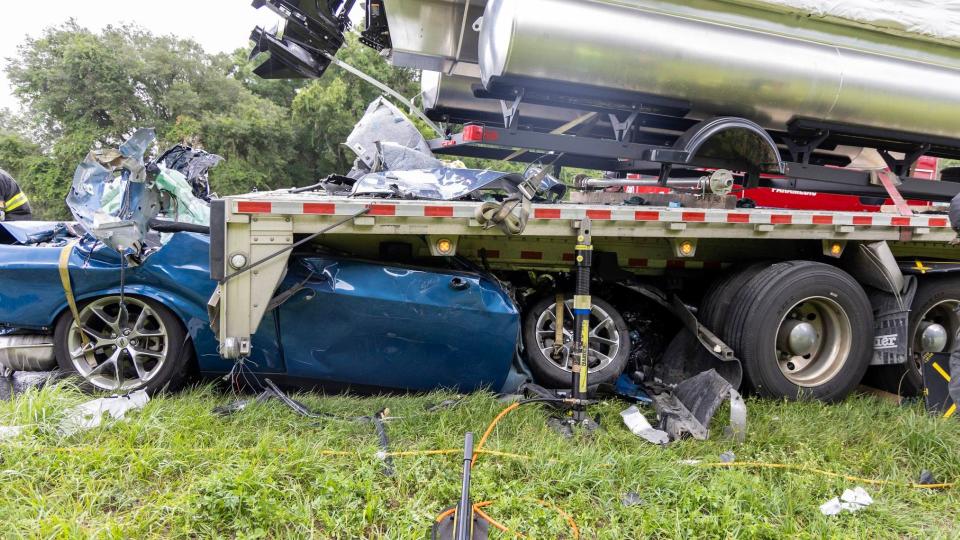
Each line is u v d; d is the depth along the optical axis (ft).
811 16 13.04
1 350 11.28
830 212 12.85
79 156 122.21
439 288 11.29
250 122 118.21
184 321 11.22
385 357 11.64
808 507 8.64
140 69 124.36
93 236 10.42
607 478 8.88
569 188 15.75
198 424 9.77
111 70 125.59
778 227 12.44
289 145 124.57
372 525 7.72
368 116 14.99
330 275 11.02
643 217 11.44
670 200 13.08
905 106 13.66
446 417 10.77
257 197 10.25
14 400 9.83
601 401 12.64
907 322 13.52
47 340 11.50
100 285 11.02
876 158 15.74
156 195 11.19
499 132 12.18
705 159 13.99
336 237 11.67
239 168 115.55
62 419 9.40
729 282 13.51
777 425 11.61
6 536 6.83
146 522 7.29
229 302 9.77
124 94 125.39
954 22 13.71
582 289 10.91
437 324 11.38
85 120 126.21
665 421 11.43
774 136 14.34
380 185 11.35
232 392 12.05
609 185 14.82
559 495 8.66
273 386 11.32
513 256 12.92
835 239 13.20
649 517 8.05
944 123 14.11
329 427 10.16
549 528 7.72
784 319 13.30
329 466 8.71
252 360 11.47
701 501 8.44
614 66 11.94
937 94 13.73
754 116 13.42
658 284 14.89
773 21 13.00
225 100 128.88
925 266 13.98
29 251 10.98
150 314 11.43
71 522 7.09
